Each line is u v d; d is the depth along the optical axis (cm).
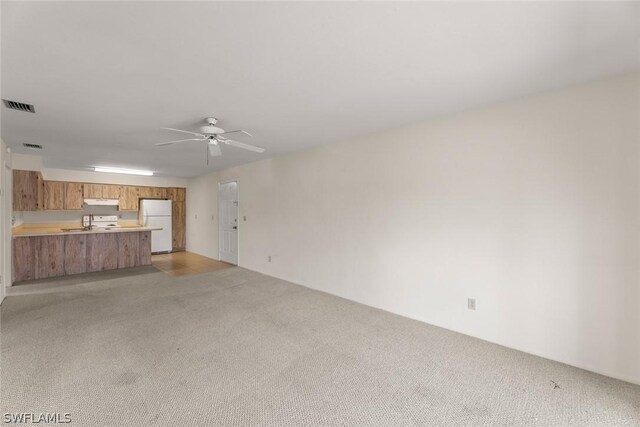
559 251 242
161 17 150
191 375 223
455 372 229
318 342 279
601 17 150
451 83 231
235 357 250
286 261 515
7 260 458
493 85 234
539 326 253
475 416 182
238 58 192
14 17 148
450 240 306
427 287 326
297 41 173
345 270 414
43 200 627
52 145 430
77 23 154
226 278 530
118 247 613
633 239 212
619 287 218
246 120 322
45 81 224
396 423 175
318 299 410
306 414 182
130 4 139
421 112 298
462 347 269
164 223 800
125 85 232
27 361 239
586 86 229
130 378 217
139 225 776
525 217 258
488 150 279
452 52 186
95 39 169
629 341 215
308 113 300
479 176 285
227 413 182
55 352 254
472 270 291
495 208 275
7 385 207
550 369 232
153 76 217
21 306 375
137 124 333
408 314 343
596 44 176
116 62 197
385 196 364
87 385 208
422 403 193
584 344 232
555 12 147
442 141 311
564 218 239
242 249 627
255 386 210
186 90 242
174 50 182
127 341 277
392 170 356
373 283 379
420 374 227
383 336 293
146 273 568
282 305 385
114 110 288
